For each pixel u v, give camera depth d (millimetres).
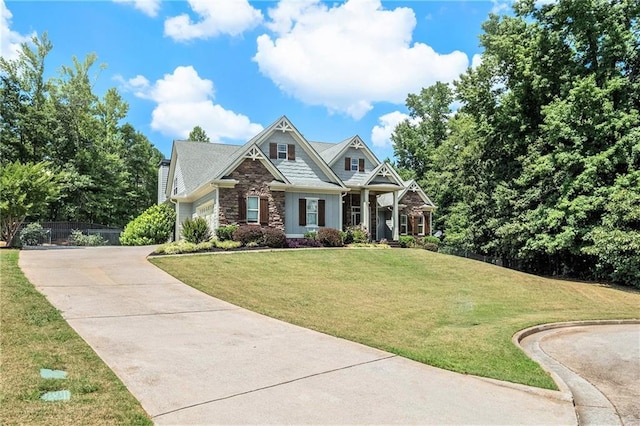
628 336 10422
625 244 18766
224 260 16969
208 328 7949
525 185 24609
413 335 8625
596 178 20719
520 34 25484
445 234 37938
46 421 3828
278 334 7828
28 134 37375
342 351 6918
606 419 5008
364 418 4426
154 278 13109
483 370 6340
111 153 47844
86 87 42250
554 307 14656
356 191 28500
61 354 5738
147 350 6344
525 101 25266
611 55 21594
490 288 17062
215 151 32281
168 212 32594
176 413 4324
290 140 25578
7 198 20984
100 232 37094
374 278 16406
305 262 18078
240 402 4691
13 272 12070
